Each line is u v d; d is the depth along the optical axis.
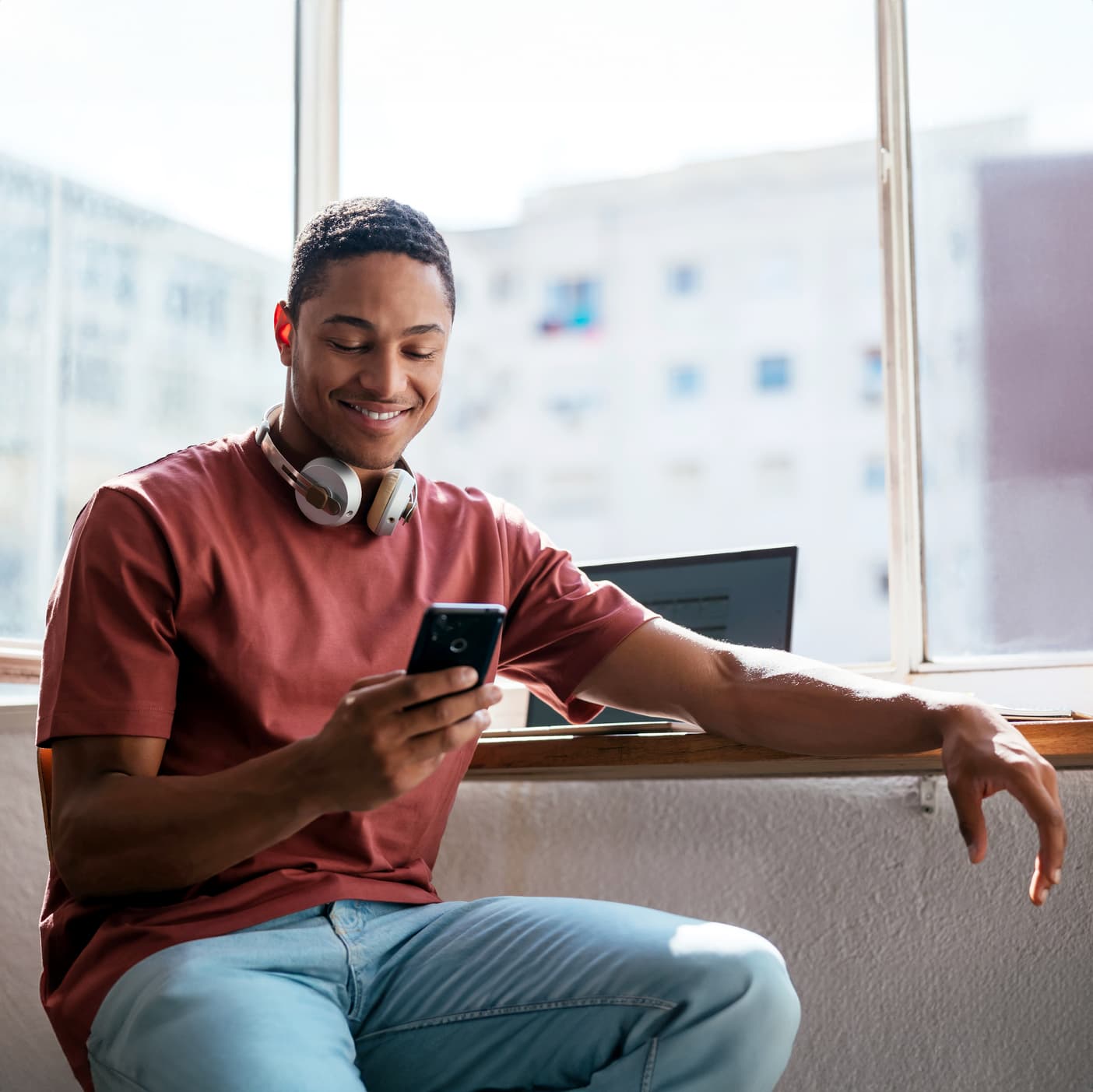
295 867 1.06
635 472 28.27
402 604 1.17
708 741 1.24
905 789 1.38
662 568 1.55
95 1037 0.95
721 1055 0.96
